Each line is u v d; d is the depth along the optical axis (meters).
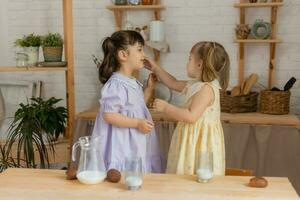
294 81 2.79
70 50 2.71
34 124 2.54
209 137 1.81
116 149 1.80
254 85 3.08
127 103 1.82
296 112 3.07
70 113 2.77
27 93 3.32
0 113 3.18
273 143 2.56
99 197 1.29
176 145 1.90
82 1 3.20
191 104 1.78
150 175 1.51
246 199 1.27
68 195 1.31
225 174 1.73
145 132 1.77
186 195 1.30
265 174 2.57
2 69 2.68
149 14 3.12
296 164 2.54
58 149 2.74
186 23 3.11
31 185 1.41
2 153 2.67
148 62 2.18
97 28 3.22
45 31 3.28
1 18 3.31
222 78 1.85
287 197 1.28
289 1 2.96
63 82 3.34
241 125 2.59
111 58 1.86
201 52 1.81
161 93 2.96
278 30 3.01
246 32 2.89
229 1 3.03
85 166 1.44
